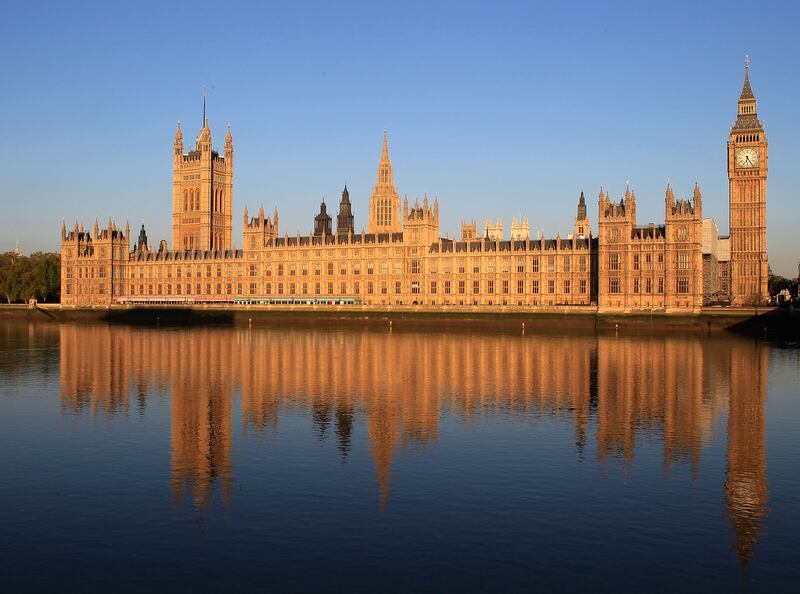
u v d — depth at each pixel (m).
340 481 61.19
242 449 71.56
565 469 64.62
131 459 68.06
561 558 46.22
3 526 51.41
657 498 57.06
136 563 45.59
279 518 52.81
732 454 69.94
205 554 46.84
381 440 75.12
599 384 112.50
